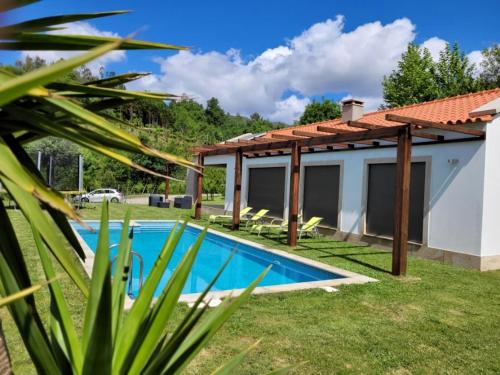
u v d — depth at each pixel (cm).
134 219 1803
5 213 134
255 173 1850
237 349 437
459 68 3344
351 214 1333
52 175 2266
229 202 2041
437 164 1065
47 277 162
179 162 146
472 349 473
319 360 425
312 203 1518
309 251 1120
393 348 466
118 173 3719
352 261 988
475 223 966
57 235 126
